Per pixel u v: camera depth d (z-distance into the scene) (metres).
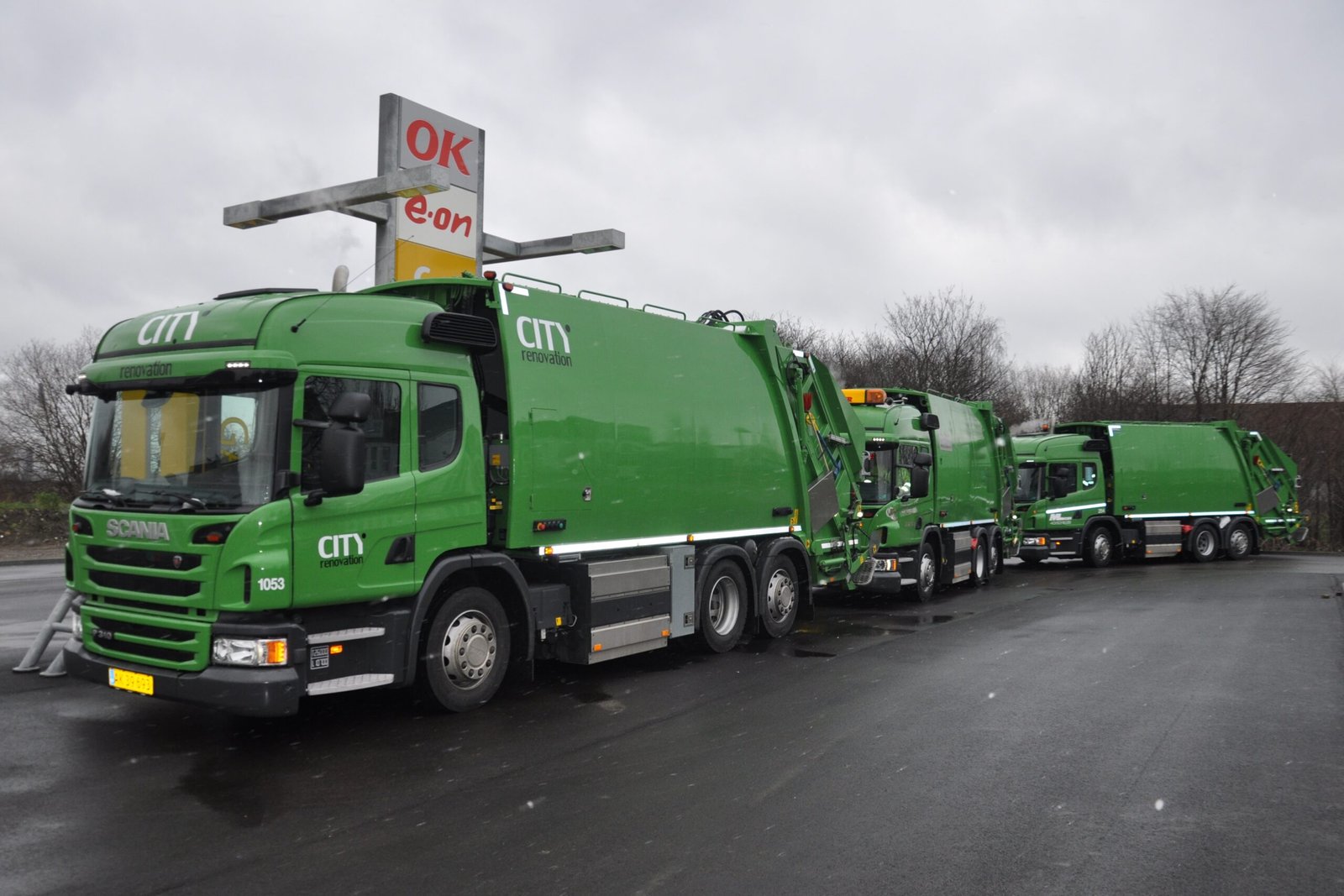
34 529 23.72
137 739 6.24
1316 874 4.08
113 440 6.38
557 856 4.27
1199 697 7.57
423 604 6.55
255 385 5.89
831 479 11.49
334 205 10.12
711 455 9.45
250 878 4.03
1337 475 31.11
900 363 38.50
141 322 6.49
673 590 8.83
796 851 4.33
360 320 6.42
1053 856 4.27
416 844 4.42
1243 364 34.09
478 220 12.84
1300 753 5.94
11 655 9.03
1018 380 51.34
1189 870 4.12
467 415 6.99
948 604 14.43
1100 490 22.45
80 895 3.85
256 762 5.75
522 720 6.84
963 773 5.53
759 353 10.55
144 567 5.92
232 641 5.63
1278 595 15.53
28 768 5.61
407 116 11.83
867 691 7.80
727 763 5.73
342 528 6.08
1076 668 8.84
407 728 6.57
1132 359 38.16
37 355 29.33
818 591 16.03
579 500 7.81
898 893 3.88
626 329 8.62
